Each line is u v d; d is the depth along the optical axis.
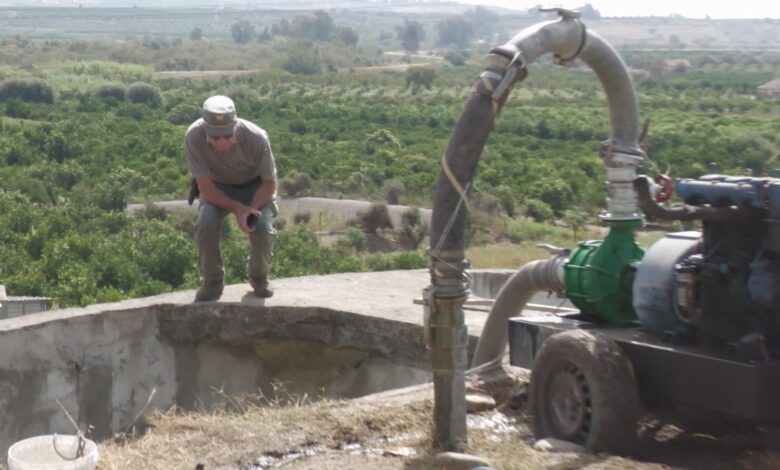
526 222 34.97
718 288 5.21
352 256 29.61
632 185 5.81
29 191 46.38
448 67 162.38
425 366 7.57
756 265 5.01
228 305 8.24
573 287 6.00
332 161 59.91
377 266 27.70
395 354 7.74
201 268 8.32
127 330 8.16
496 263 18.97
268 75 143.38
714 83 98.62
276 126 90.25
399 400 6.20
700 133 41.03
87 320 7.95
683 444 5.55
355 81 140.50
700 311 5.27
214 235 8.07
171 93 113.25
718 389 4.99
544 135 79.75
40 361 7.71
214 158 7.82
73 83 113.69
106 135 71.56
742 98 75.62
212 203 8.01
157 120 88.44
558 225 36.97
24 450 5.21
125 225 35.00
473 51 193.12
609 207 5.94
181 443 5.65
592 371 5.22
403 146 75.81
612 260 5.91
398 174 51.59
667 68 108.75
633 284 5.70
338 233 36.06
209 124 7.52
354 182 46.22
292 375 8.34
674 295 5.39
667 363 5.20
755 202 5.05
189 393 8.35
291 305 8.16
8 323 7.71
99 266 26.14
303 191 44.25
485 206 34.75
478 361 6.68
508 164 54.59
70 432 7.84
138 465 5.36
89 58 167.12
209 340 8.29
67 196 46.88
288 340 8.21
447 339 5.25
